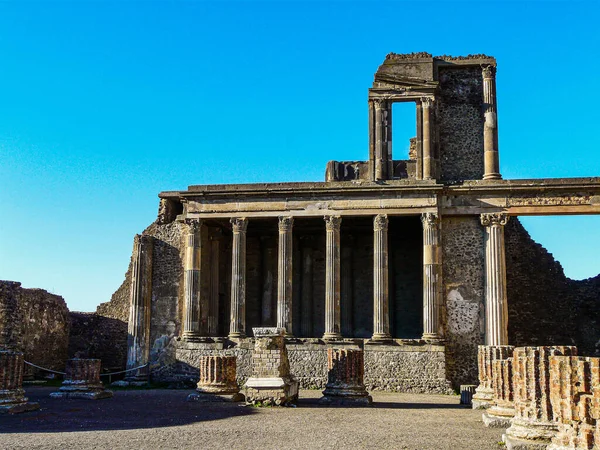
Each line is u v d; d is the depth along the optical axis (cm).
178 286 4116
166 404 2658
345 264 4428
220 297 4491
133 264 4150
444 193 3862
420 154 3969
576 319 4372
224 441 1727
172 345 3991
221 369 2764
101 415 2286
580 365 1317
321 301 4466
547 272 4447
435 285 3728
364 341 3694
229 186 4006
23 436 1802
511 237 4481
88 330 4669
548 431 1508
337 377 2708
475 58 4203
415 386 3569
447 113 4181
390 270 4369
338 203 3909
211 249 4325
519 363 1603
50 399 2853
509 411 2012
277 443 1694
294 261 4525
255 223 4350
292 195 3956
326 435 1828
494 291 3734
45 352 4181
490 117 4094
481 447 1627
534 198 3791
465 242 3853
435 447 1630
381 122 4041
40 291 4169
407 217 3984
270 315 4484
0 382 2347
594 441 1276
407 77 4056
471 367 3725
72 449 1598
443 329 3762
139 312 4059
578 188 3734
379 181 3894
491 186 3816
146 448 1616
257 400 2588
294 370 3666
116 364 4597
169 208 4316
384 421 2147
